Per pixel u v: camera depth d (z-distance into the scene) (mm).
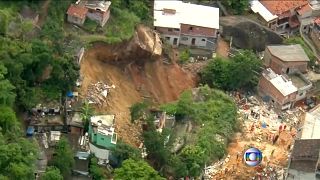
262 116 106375
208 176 92062
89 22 103062
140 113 94938
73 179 83500
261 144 99875
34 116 88375
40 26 97688
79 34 101250
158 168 88375
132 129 94062
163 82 106750
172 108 99688
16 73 85938
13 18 94000
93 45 101062
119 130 93125
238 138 100500
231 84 109188
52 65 90312
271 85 108312
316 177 88062
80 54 97125
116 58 103062
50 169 79062
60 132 87812
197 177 90438
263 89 109812
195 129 97875
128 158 85000
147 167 81312
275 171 94688
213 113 101438
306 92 110438
